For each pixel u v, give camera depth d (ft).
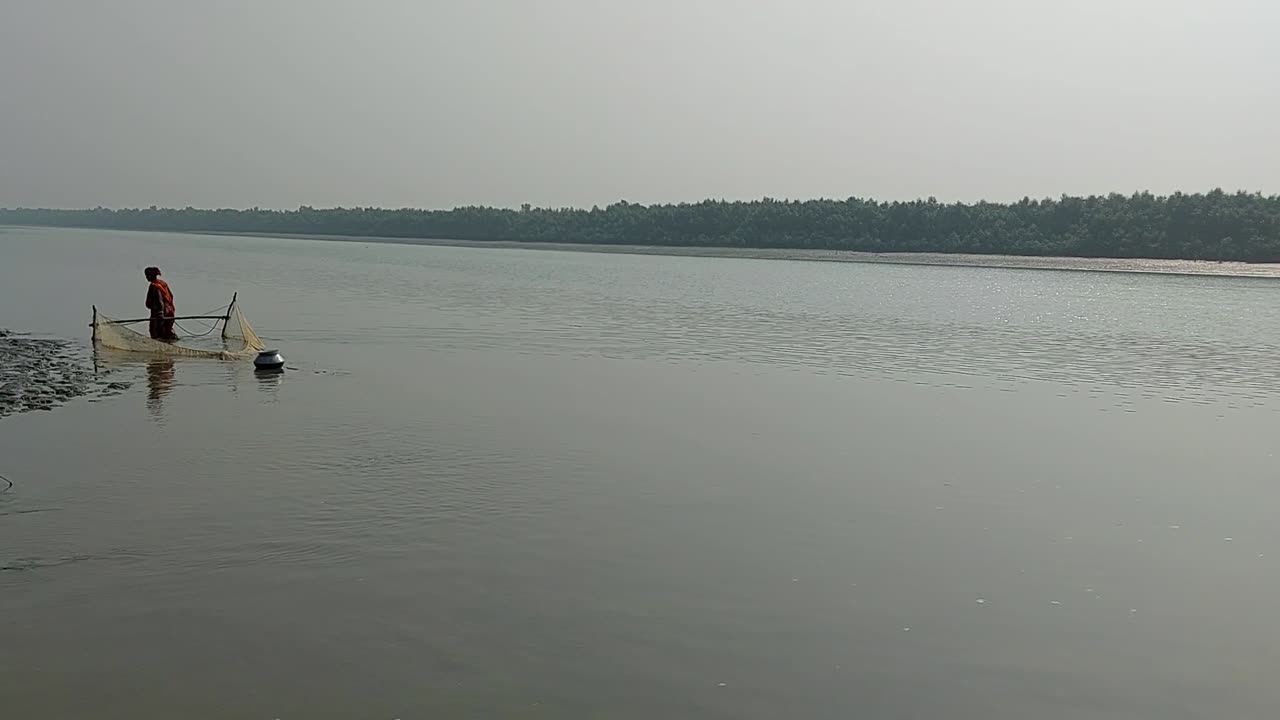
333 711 30.83
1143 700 33.30
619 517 51.39
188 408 76.64
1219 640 38.24
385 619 37.58
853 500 56.08
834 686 33.50
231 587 40.22
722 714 31.37
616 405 83.51
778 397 89.81
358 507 51.24
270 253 453.58
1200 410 88.02
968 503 56.24
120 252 422.41
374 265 351.05
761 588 42.09
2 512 48.83
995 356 124.77
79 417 71.97
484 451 64.75
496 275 299.79
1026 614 40.27
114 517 48.52
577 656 35.06
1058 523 52.85
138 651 34.50
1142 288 293.23
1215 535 51.37
